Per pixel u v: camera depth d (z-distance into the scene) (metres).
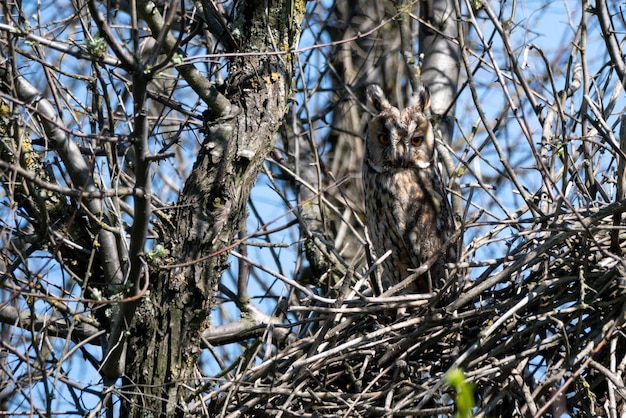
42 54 10.13
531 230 10.01
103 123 9.77
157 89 13.25
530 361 9.93
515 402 9.49
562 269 10.41
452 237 9.92
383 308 10.29
